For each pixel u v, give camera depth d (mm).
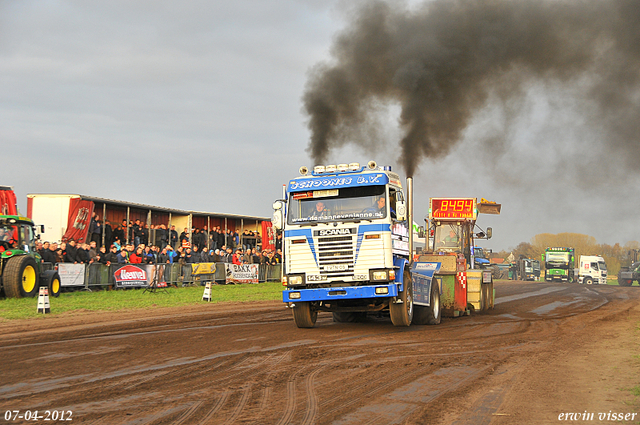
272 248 34375
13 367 8578
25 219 19109
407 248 14078
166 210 28312
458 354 9898
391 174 13312
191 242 28484
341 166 13398
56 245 21281
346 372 8328
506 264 64438
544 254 67375
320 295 12758
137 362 9031
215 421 5863
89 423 5789
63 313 15320
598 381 7715
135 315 15641
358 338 11906
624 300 25984
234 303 20172
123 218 27094
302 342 11258
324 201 13086
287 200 13344
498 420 5910
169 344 10875
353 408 6371
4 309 15500
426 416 6051
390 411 6242
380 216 12695
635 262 57719
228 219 33500
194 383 7598
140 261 24328
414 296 14086
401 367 8703
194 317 15492
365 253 12664
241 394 7008
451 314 16859
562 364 8953
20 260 17828
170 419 5930
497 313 18688
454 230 21125
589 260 63688
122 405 6488
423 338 11961
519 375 8109
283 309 18359
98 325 13359
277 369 8539
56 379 7789
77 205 22812
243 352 10000
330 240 12875
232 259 29594
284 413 6160
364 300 13539
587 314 18188
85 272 21375
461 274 17281
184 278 26156
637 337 12094
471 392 7105
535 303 23625
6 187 21531
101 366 8688
